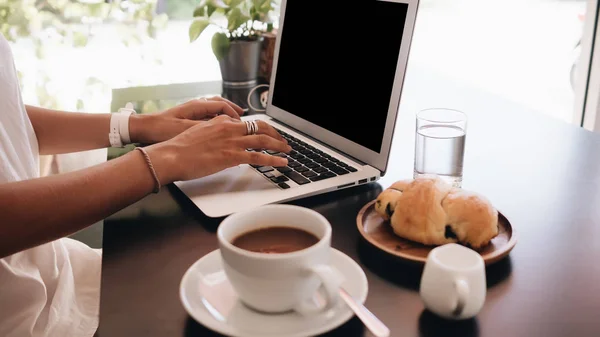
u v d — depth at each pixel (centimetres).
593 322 52
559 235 68
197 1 192
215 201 77
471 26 252
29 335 76
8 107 85
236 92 139
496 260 60
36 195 67
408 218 64
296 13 111
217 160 81
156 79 197
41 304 78
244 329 49
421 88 140
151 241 69
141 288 59
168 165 77
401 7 84
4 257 67
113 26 187
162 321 53
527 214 74
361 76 91
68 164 183
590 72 205
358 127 91
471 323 52
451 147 81
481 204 62
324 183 82
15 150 85
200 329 52
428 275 52
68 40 183
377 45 88
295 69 109
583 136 105
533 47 260
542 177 87
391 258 61
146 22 189
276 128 108
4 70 85
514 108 123
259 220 56
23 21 177
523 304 55
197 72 200
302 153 94
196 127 84
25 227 66
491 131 108
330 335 51
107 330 52
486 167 91
